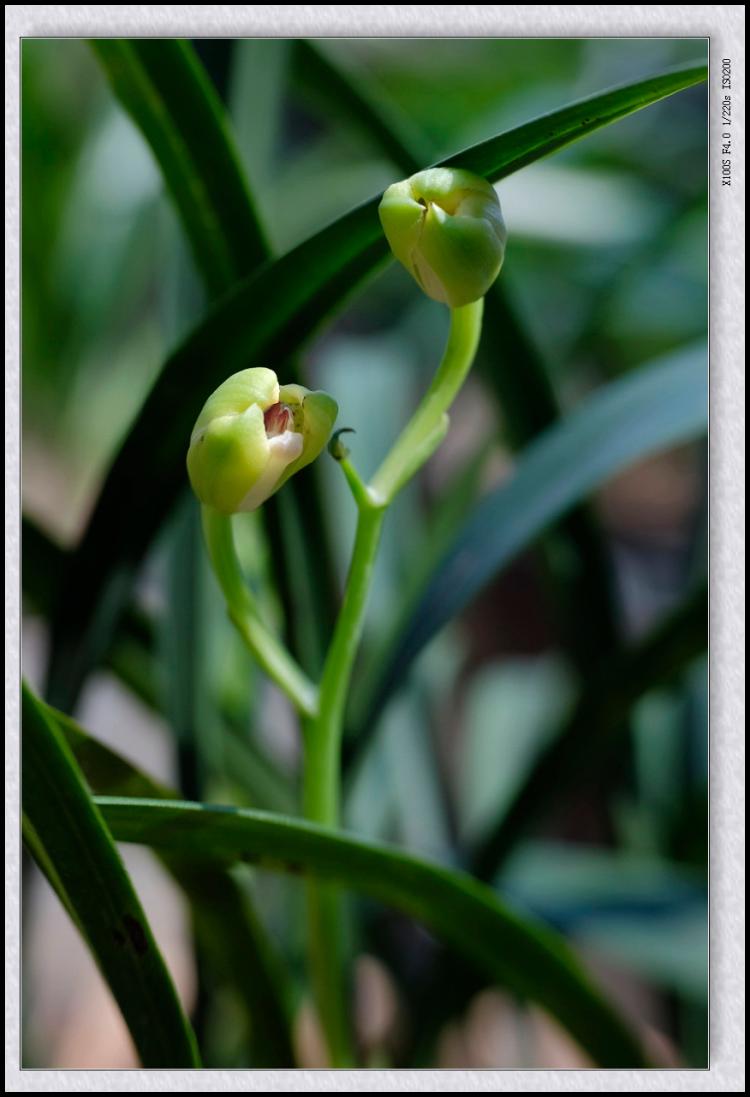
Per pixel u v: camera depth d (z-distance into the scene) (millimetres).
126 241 1070
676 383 497
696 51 1096
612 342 1025
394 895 443
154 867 808
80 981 743
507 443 532
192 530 495
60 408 1100
